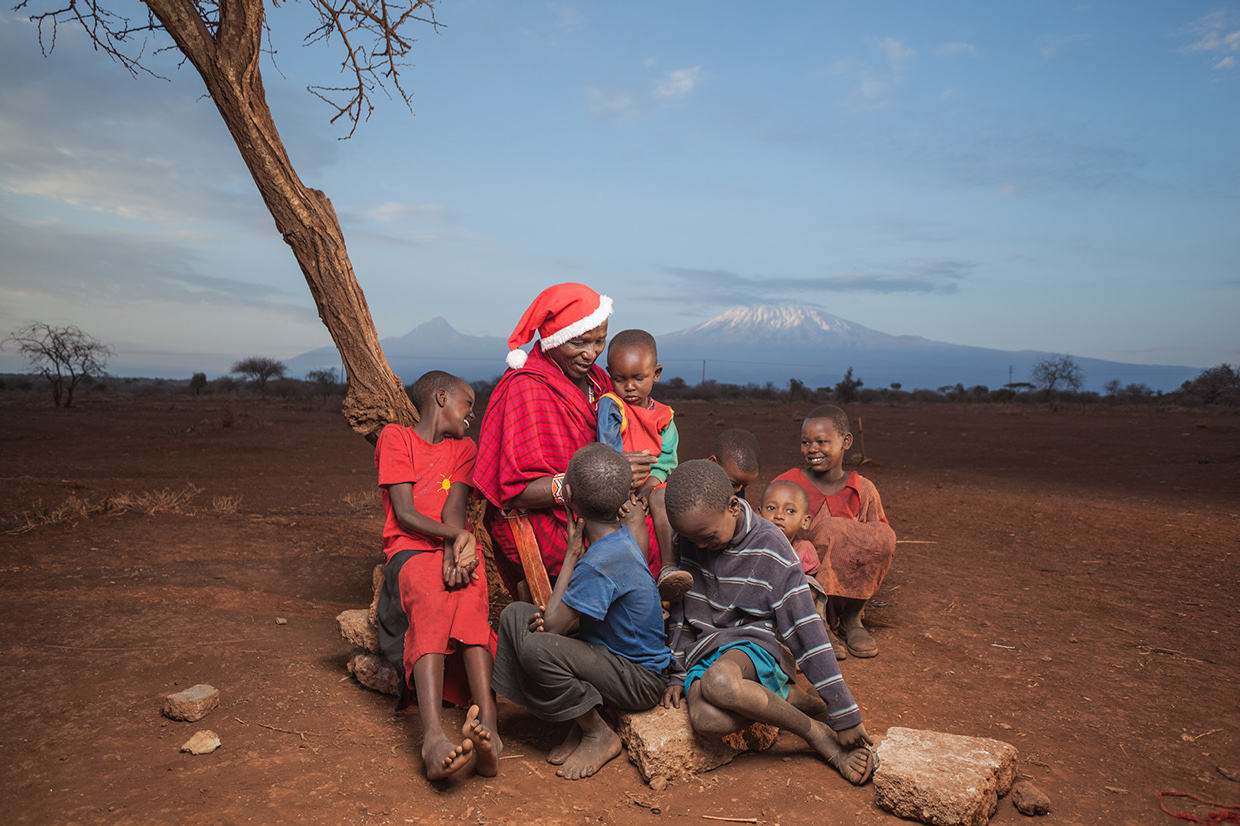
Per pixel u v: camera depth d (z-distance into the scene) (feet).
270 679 12.04
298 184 14.12
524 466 11.00
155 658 12.84
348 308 14.44
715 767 9.44
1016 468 48.60
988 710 11.28
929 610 16.61
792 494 12.23
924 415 112.57
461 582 10.22
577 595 9.18
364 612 12.39
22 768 9.00
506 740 10.35
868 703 11.41
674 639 10.32
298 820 7.91
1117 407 140.46
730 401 170.71
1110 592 18.24
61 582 17.03
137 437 65.10
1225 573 20.29
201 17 13.39
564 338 11.82
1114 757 9.84
